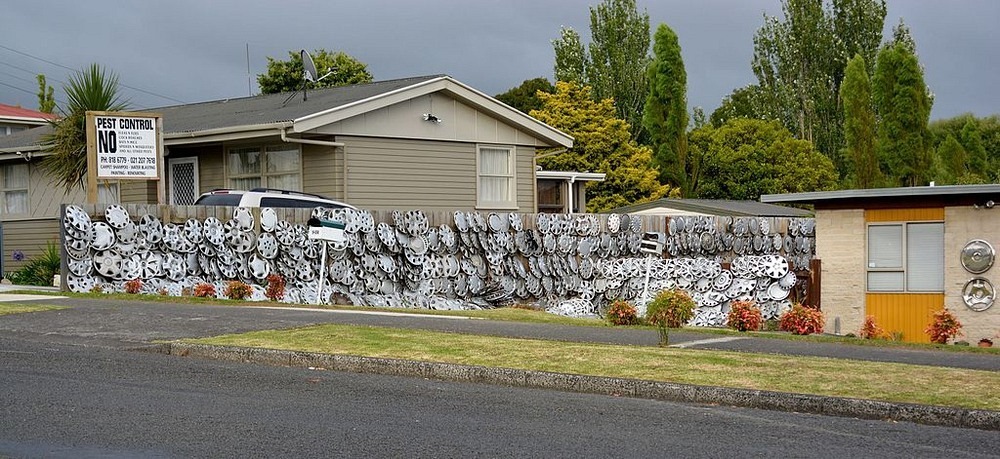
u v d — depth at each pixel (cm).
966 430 859
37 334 1331
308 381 1055
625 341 1318
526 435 804
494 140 2670
